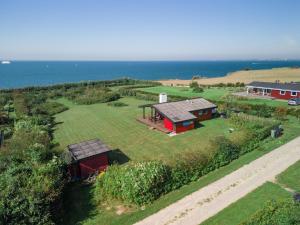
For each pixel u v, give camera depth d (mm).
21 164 19250
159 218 15695
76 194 19031
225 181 19625
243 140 25031
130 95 64688
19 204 13625
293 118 37438
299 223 12422
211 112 39562
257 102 48125
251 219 13117
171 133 33031
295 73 118812
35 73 196625
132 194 16938
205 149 23109
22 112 43531
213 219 15273
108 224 15367
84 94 63469
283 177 19703
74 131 35969
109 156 26469
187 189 18812
